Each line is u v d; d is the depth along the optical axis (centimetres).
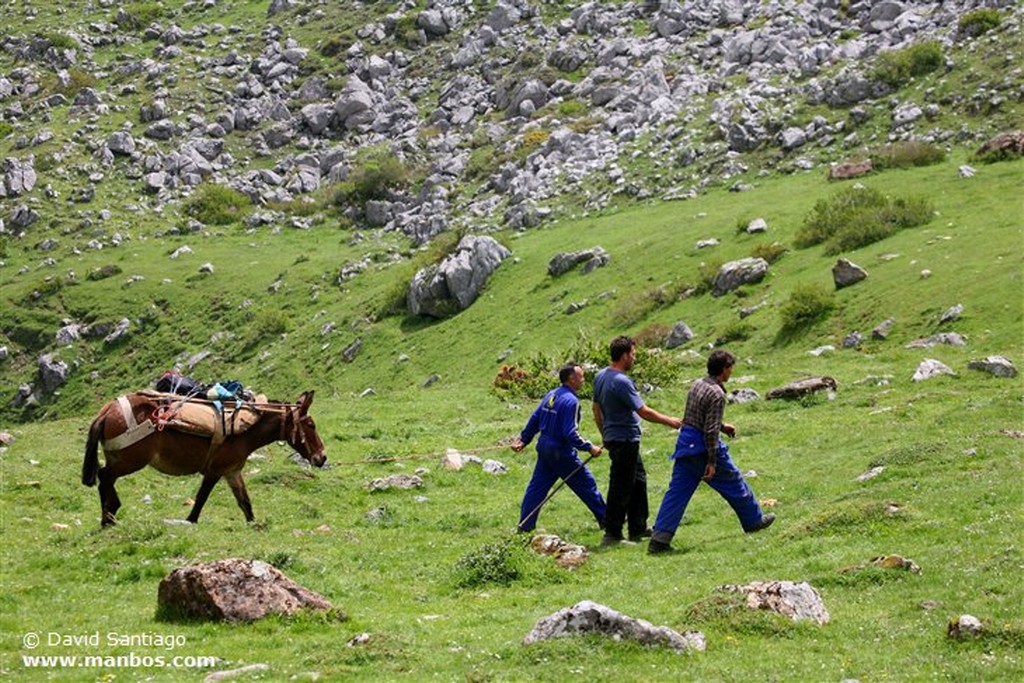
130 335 8356
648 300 5778
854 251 5434
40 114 11956
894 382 3150
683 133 8688
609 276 6412
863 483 1997
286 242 9581
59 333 8450
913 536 1574
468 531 1931
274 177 10812
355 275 8356
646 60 10706
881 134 7594
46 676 1141
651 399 3269
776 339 4653
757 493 2077
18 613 1394
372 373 6712
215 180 10888
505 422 3123
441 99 11725
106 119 11844
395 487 2283
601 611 1170
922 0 9738
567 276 6681
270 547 1723
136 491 2209
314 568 1584
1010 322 3919
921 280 4581
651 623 1236
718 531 1811
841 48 9131
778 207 6669
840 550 1535
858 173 6950
